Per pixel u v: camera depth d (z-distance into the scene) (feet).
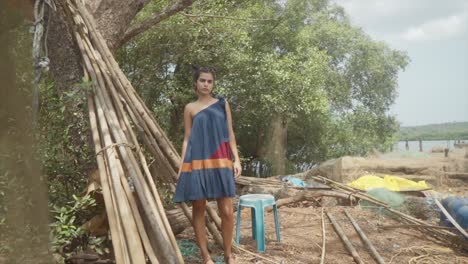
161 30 35.58
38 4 9.61
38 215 6.50
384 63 79.82
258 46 54.13
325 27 72.59
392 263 14.71
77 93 13.23
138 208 11.37
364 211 22.27
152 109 38.47
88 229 11.91
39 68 8.80
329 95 72.28
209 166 11.14
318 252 15.38
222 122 11.50
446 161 36.86
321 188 25.91
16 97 6.18
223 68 40.57
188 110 11.59
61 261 9.90
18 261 6.20
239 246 14.56
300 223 19.86
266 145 58.29
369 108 81.10
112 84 13.58
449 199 20.16
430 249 16.69
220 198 11.53
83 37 14.62
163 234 10.23
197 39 37.99
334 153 69.26
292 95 44.78
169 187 15.01
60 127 13.93
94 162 14.17
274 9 57.67
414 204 22.89
